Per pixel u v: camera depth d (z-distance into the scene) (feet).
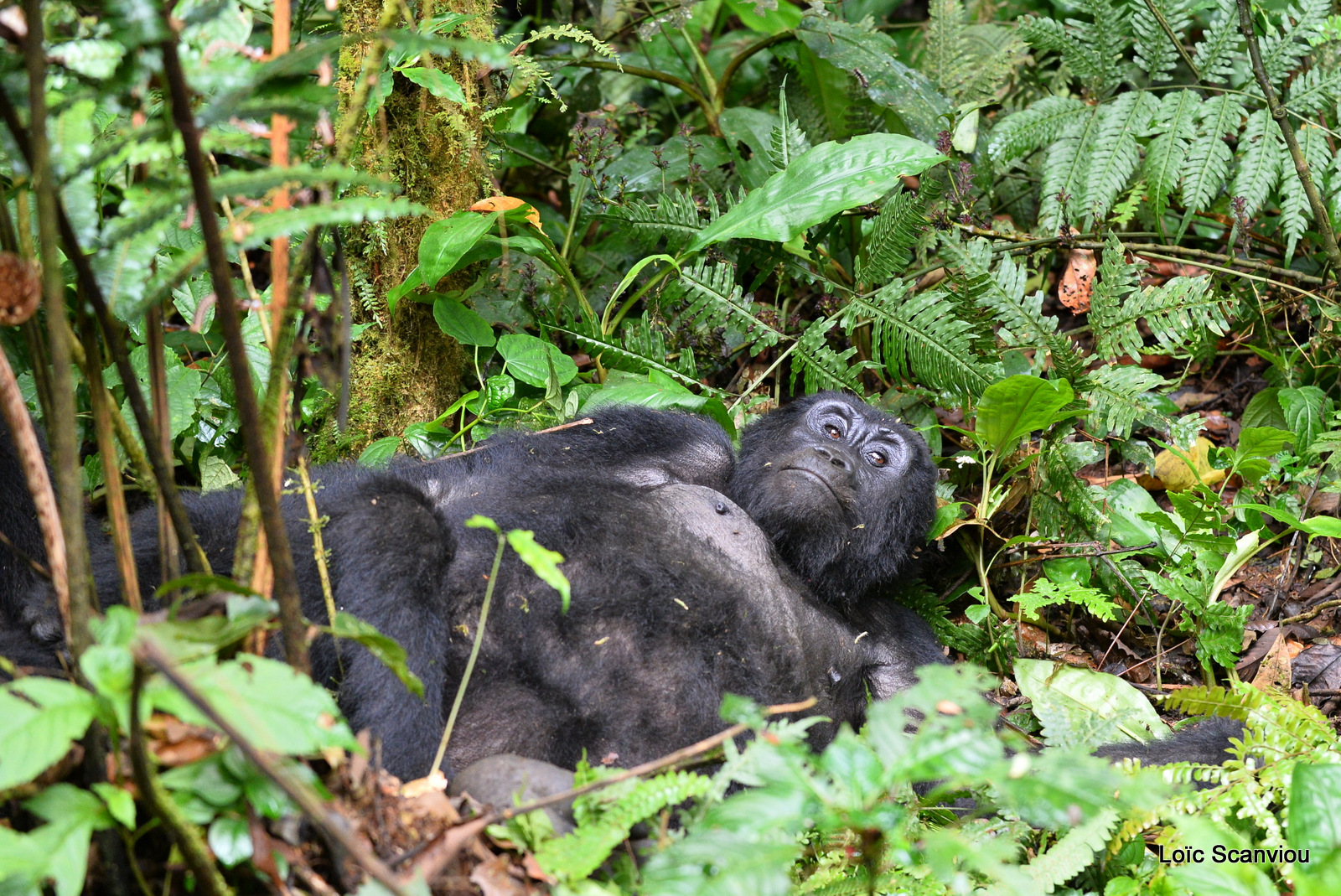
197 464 15.05
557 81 21.77
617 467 14.24
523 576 11.72
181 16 6.98
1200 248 20.22
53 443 6.87
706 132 21.34
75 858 6.30
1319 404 16.89
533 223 15.93
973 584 16.33
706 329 17.81
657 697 11.53
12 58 6.82
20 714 6.20
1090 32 19.26
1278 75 18.45
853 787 6.95
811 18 19.81
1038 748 12.93
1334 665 14.40
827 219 18.34
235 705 6.32
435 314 15.11
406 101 14.76
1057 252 18.61
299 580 10.78
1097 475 17.75
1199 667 15.11
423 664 10.39
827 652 13.43
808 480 14.05
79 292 7.48
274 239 7.43
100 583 10.82
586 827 8.10
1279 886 9.64
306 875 7.14
